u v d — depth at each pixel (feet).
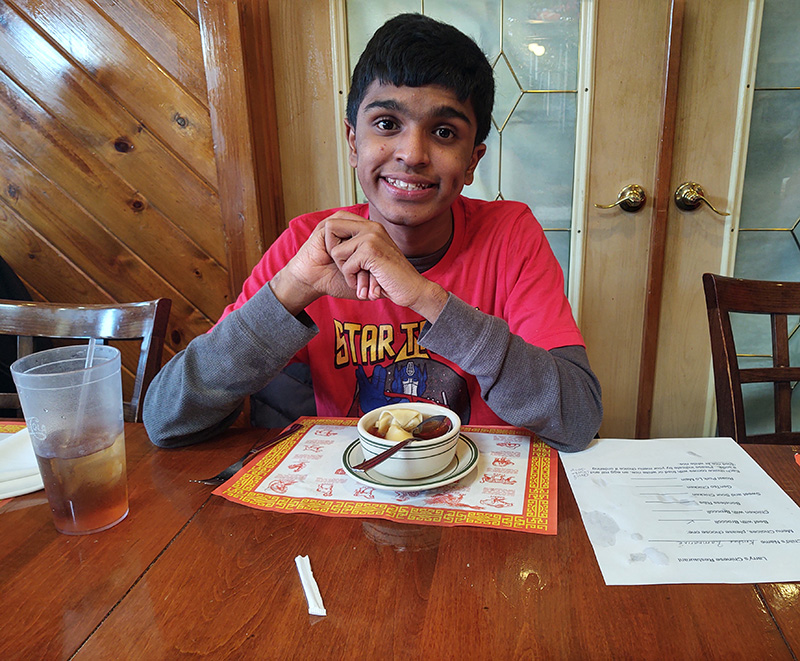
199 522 2.19
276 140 5.98
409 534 2.06
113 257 6.31
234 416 3.07
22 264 6.41
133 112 5.86
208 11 5.37
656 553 1.91
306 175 6.09
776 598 1.70
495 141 5.86
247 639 1.61
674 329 6.07
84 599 1.78
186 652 1.57
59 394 2.01
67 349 2.44
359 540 2.04
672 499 2.23
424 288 2.66
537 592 1.76
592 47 5.47
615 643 1.56
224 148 5.68
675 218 5.81
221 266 6.19
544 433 2.65
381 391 3.51
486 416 3.56
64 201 6.19
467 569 1.87
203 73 5.67
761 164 5.67
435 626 1.64
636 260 5.96
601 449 2.67
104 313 3.58
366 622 1.66
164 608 1.74
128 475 2.59
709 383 6.16
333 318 3.59
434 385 3.48
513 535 2.03
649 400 6.14
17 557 2.00
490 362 2.60
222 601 1.76
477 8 5.57
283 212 6.21
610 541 1.99
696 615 1.65
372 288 2.74
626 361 6.22
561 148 5.81
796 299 3.49
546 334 3.03
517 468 2.51
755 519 2.08
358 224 2.73
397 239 3.37
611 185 5.80
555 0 5.46
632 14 5.39
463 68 2.81
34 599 1.79
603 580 1.80
